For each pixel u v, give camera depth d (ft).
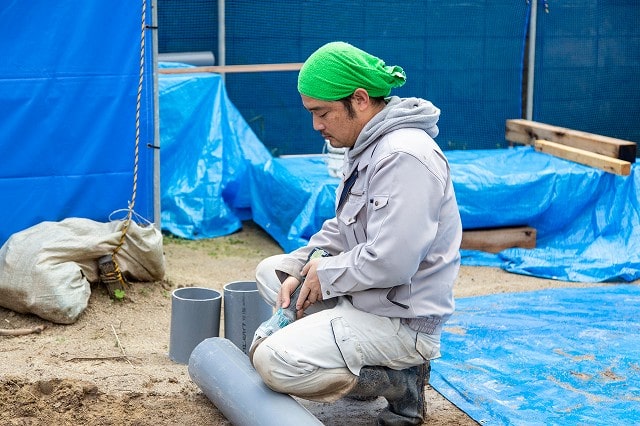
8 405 14.08
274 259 14.57
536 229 25.46
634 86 33.09
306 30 30.25
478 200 24.75
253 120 30.48
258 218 27.17
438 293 12.52
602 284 23.27
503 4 31.27
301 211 24.49
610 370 16.21
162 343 17.81
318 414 14.16
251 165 27.68
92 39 20.38
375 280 11.89
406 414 13.64
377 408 14.43
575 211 25.44
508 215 25.02
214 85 26.91
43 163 20.47
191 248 25.23
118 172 21.09
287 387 12.36
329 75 12.10
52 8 19.99
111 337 17.99
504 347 17.22
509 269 24.08
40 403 14.16
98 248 19.17
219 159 26.91
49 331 18.17
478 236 25.00
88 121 20.67
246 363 13.47
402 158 11.84
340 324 12.34
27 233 19.30
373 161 12.16
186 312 16.15
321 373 12.32
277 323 12.94
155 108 21.26
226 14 29.63
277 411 12.25
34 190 20.52
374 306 12.40
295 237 24.03
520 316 19.26
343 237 12.95
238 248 25.71
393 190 11.80
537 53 31.83
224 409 13.16
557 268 23.75
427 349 12.78
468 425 14.08
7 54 19.81
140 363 16.43
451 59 31.19
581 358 16.75
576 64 32.35
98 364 16.39
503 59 31.65
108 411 13.98
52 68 20.21
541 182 25.07
